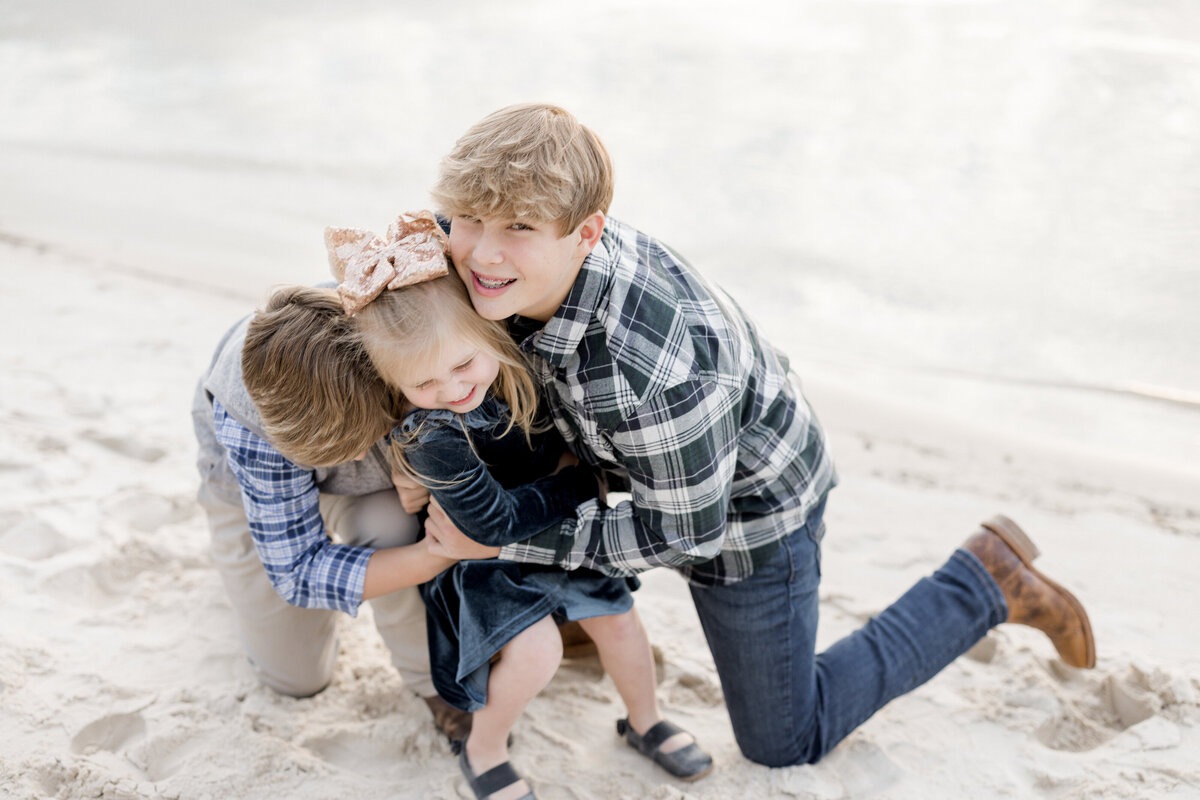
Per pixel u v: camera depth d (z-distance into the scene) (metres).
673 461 1.82
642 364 1.74
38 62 12.41
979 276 5.96
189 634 2.71
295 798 2.19
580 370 1.76
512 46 11.95
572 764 2.37
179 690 2.45
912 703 2.60
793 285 5.89
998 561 2.46
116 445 3.74
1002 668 2.72
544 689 2.64
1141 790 2.24
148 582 2.92
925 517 3.60
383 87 10.94
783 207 7.10
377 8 14.38
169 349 4.78
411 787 2.27
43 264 6.09
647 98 9.81
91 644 2.63
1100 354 5.01
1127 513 3.65
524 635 2.10
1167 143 7.95
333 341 1.79
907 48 10.84
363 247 1.77
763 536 2.13
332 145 9.16
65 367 4.47
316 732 2.41
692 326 1.82
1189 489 3.83
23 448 3.59
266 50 12.64
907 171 7.70
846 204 7.15
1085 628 2.49
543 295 1.67
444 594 2.15
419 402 1.76
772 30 11.95
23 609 2.73
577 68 11.09
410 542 2.23
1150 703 2.54
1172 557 3.35
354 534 2.24
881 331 5.32
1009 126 8.57
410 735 2.42
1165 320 5.32
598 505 2.04
